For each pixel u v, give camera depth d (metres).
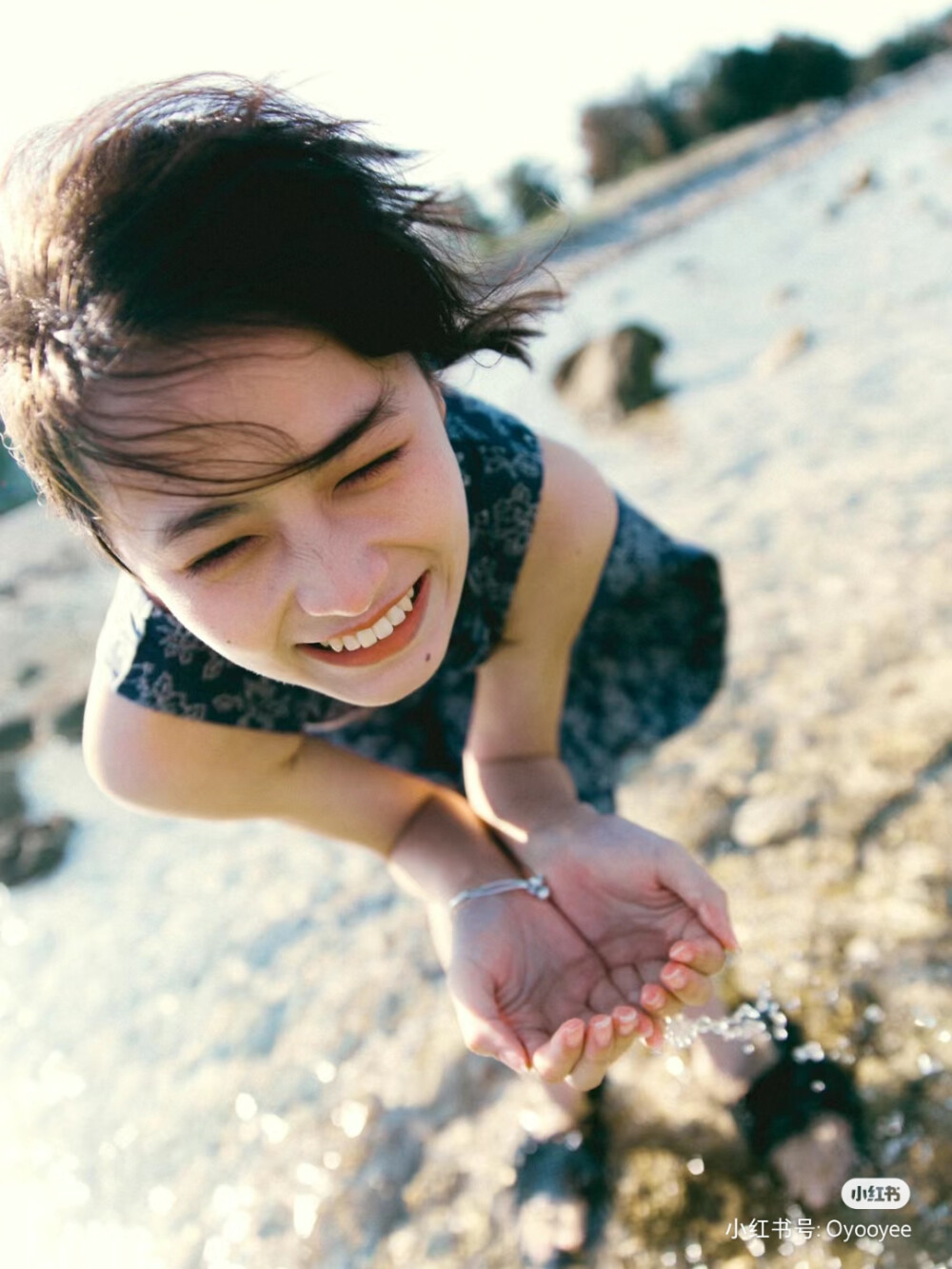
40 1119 2.62
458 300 1.24
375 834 1.86
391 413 1.07
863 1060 1.99
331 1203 2.15
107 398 0.99
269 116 1.07
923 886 2.28
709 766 2.89
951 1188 1.76
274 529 1.05
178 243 0.96
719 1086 2.02
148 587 1.21
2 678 5.57
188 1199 2.27
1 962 3.29
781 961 2.22
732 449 5.38
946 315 6.14
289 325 0.98
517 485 1.62
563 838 1.66
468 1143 2.16
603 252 16.30
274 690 1.60
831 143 20.33
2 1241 2.31
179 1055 2.66
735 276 10.35
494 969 1.54
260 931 3.00
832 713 2.91
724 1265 1.79
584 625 2.04
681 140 32.28
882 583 3.47
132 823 3.85
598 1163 2.00
